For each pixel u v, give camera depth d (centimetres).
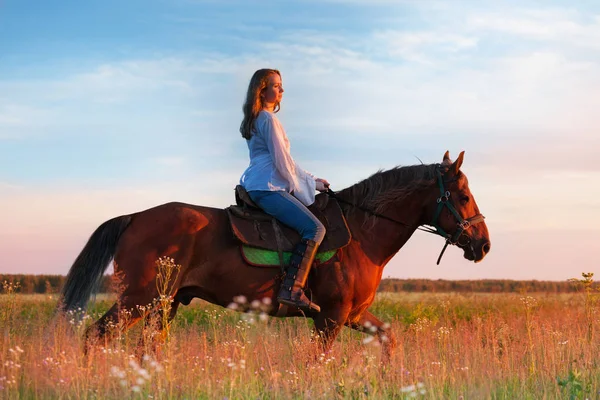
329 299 664
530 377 609
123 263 618
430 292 1986
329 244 664
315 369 553
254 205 675
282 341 680
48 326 589
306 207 673
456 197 707
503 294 1873
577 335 770
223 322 930
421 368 589
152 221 634
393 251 708
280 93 700
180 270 627
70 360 506
